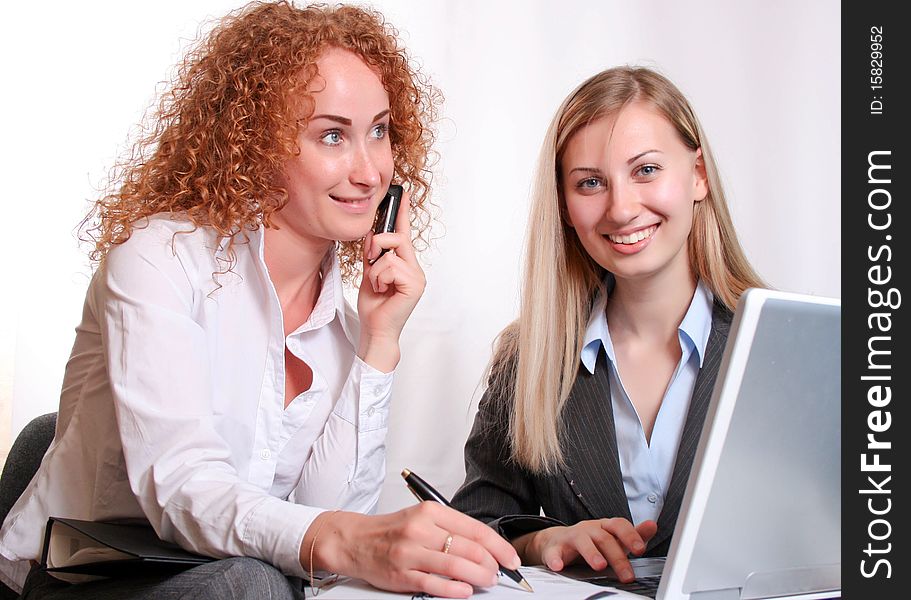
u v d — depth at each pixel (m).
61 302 2.39
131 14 2.43
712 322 1.47
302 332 1.39
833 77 2.54
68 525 0.96
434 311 2.46
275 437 1.35
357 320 1.52
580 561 1.19
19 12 2.39
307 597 0.93
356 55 1.32
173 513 1.06
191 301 1.27
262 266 1.32
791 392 0.85
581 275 1.53
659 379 1.49
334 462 1.36
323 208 1.29
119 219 1.30
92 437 1.28
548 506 1.51
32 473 1.48
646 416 1.48
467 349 2.48
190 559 0.92
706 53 2.56
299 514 1.00
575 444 1.47
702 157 1.48
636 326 1.50
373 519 0.97
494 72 2.52
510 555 0.93
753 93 2.56
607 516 1.44
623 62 2.54
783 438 0.85
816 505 0.90
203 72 1.38
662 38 2.56
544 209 1.51
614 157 1.40
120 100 2.42
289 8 1.36
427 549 0.90
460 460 2.45
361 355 1.41
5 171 2.37
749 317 0.81
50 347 2.38
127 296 1.20
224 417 1.31
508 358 1.62
